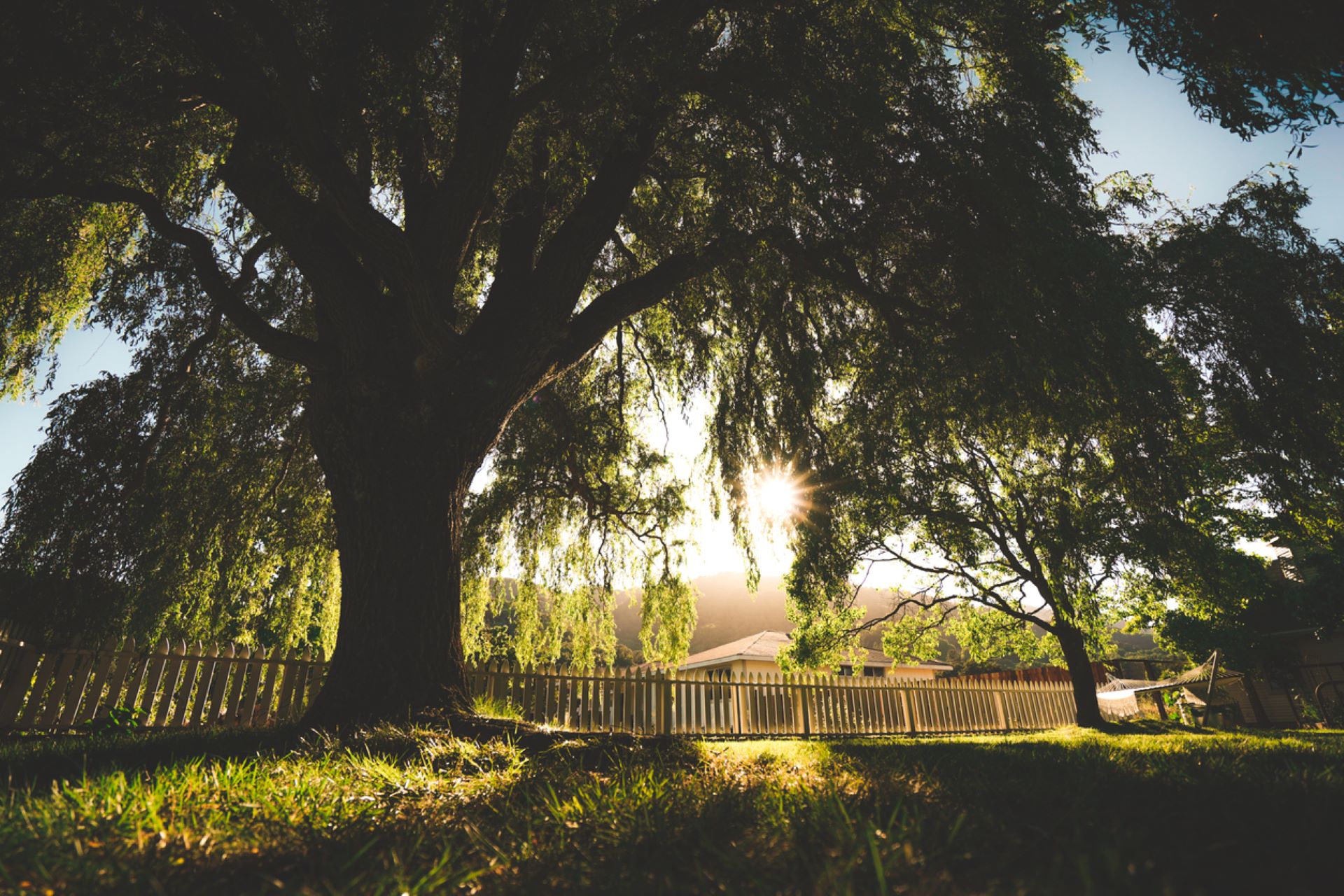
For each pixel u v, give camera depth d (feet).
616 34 20.70
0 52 17.19
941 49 24.56
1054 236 20.16
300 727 17.79
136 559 27.96
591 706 35.55
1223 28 16.52
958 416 25.82
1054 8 22.86
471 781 9.59
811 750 16.72
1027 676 91.09
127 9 18.31
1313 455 25.99
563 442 36.27
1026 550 46.47
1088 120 23.56
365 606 19.20
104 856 4.98
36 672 23.75
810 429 29.14
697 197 31.96
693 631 40.06
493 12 20.92
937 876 4.03
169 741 16.44
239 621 33.94
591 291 36.47
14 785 10.16
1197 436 28.78
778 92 21.58
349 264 21.31
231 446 31.78
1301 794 6.48
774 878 4.36
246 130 20.40
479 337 21.75
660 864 4.97
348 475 20.44
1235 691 78.13
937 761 12.37
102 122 20.15
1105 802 6.24
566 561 39.11
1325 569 61.72
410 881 4.56
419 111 19.98
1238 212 27.66
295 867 5.07
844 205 22.38
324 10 18.54
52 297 29.81
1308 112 17.21
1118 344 21.08
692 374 34.12
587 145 23.95
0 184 20.81
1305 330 25.27
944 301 24.02
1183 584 41.14
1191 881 3.83
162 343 30.94
